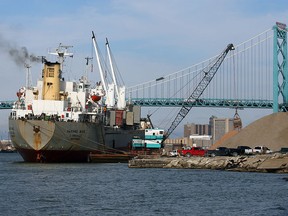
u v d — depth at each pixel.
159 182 110.00
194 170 149.88
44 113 156.88
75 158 162.12
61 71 172.75
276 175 131.00
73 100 169.88
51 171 131.00
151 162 162.38
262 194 89.94
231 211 72.00
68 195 85.94
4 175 119.81
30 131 151.88
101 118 175.12
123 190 94.56
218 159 158.00
